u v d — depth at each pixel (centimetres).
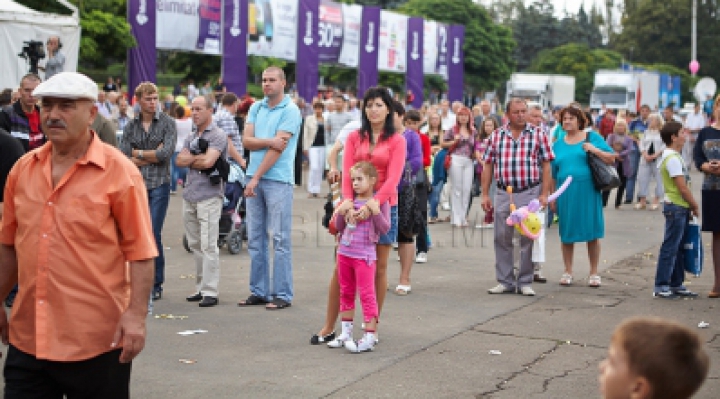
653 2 10319
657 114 1927
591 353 718
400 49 3456
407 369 664
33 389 410
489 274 1091
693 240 960
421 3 6069
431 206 1620
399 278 1048
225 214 1195
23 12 1598
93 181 405
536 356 707
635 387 249
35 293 401
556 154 1027
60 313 400
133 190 410
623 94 5203
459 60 3850
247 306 874
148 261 414
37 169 410
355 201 719
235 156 1180
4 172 680
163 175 864
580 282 1049
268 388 611
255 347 719
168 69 3934
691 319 853
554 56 9294
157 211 867
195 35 2467
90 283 403
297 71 2922
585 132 1029
